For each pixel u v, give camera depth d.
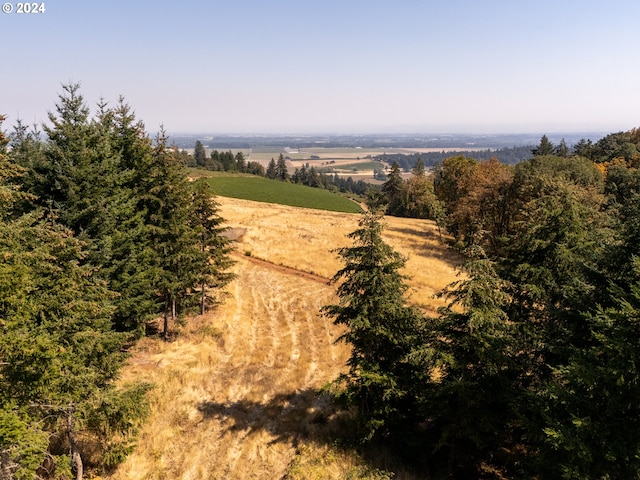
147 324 23.84
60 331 10.19
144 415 12.48
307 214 67.38
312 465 12.77
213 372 19.48
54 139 15.08
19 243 9.53
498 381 10.77
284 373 19.55
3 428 7.50
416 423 13.30
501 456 12.07
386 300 12.40
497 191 42.31
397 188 98.88
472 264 10.80
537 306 13.96
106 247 15.25
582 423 7.55
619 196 45.38
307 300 29.55
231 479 12.84
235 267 36.03
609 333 8.59
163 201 19.70
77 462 11.28
